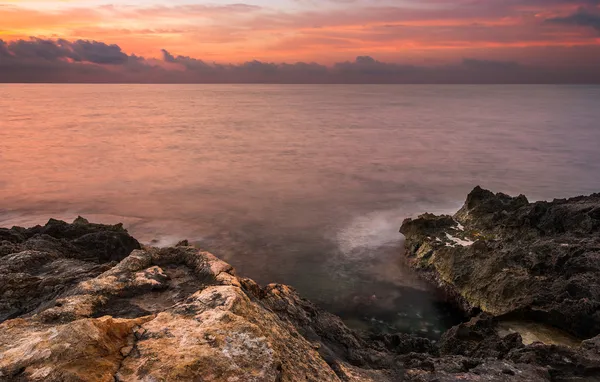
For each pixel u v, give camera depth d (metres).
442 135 89.25
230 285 9.34
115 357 6.39
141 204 39.66
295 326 10.90
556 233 21.62
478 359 11.38
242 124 112.12
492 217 24.83
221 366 6.27
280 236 31.39
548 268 18.25
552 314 15.47
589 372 10.21
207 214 36.78
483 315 16.23
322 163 60.44
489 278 18.89
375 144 77.88
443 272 21.81
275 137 87.25
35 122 110.19
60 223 20.45
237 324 7.33
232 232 32.31
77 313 8.04
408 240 26.27
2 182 47.16
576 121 114.19
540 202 24.91
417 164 59.38
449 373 9.94
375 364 10.68
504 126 104.12
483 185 47.03
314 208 38.81
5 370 5.85
